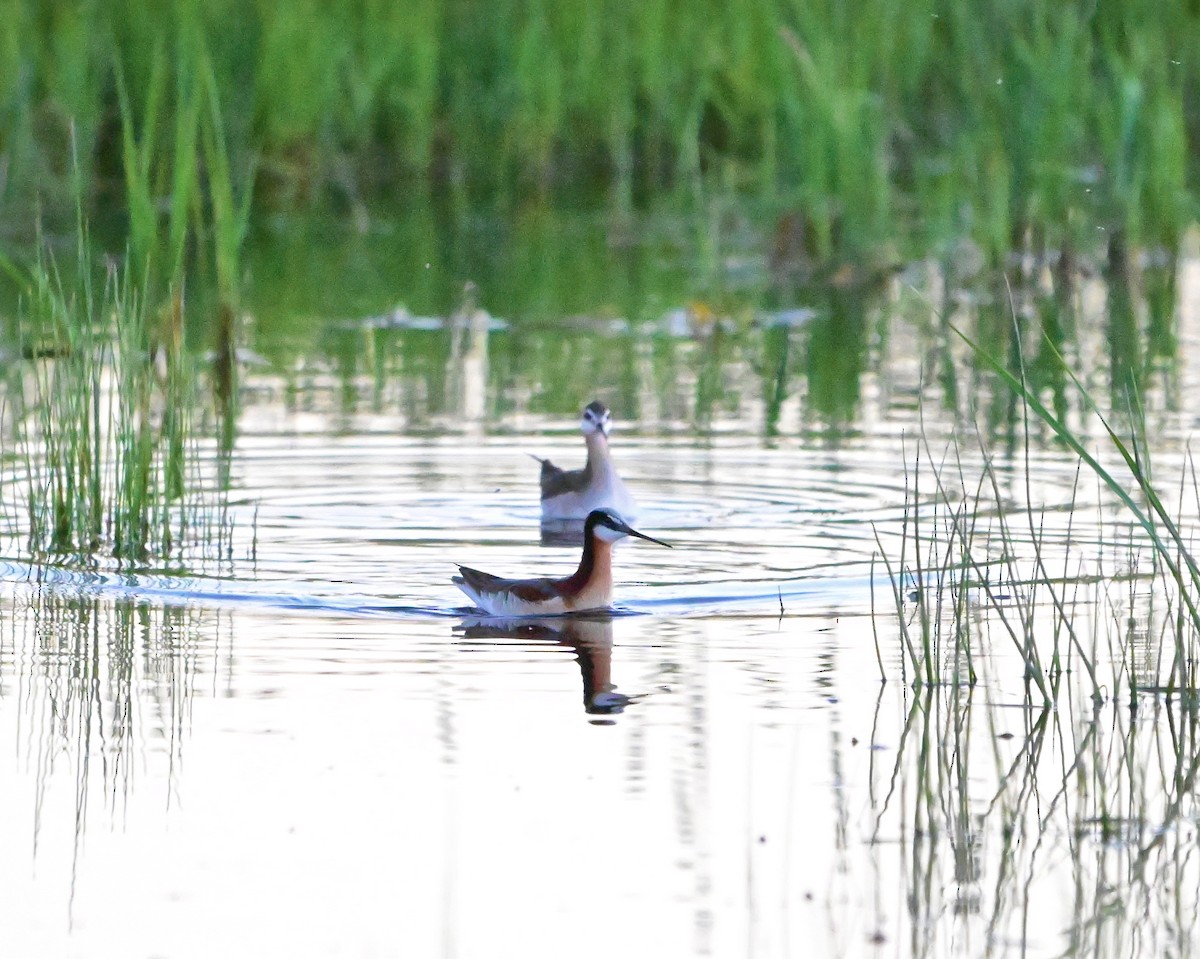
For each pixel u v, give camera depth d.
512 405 19.52
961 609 11.87
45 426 14.73
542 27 33.31
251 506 15.85
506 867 9.11
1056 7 28.77
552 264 27.73
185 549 14.62
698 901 8.83
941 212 27.42
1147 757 10.61
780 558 14.41
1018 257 27.66
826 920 8.70
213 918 8.61
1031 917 8.78
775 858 9.29
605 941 8.44
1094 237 28.03
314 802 9.80
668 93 33.06
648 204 32.66
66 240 27.34
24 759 10.35
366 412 19.11
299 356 21.64
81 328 15.70
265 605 13.26
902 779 10.23
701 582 13.83
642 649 12.33
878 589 13.64
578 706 11.21
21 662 11.94
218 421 17.16
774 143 30.06
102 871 9.07
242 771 10.20
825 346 22.39
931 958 8.38
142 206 18.95
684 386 20.38
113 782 10.05
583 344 22.52
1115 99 27.77
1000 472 16.69
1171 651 12.23
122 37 30.80
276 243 29.20
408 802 9.80
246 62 31.61
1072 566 14.01
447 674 11.80
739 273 27.12
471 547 14.89
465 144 33.53
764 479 16.70
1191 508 15.31
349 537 15.05
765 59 31.69
